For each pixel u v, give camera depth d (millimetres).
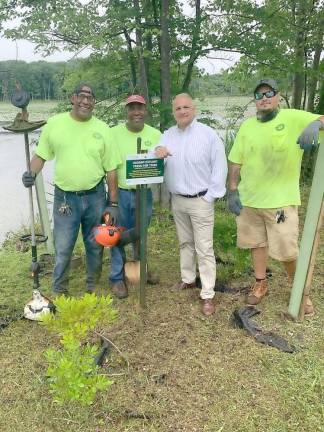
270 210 3619
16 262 5262
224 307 4035
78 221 3869
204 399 2924
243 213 3848
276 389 3006
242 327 3670
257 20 6711
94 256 4105
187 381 3080
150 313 3932
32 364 3271
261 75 7594
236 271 4547
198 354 3363
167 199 7117
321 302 4102
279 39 6805
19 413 2834
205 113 7633
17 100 3506
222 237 4523
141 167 3572
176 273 4824
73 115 3635
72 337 2812
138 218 3859
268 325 3740
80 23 5930
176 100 3633
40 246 5836
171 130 3834
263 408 2848
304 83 9602
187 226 4051
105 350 3350
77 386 2633
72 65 6996
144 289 3969
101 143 3674
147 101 6609
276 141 3449
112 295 4270
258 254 3973
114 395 2949
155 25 6656
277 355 3340
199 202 3760
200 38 6773
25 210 7582
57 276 4035
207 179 3738
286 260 3721
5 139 15203
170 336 3588
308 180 9156
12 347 3475
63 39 6238
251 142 3564
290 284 4461
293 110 3475
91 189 3779
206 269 3910
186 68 7453
